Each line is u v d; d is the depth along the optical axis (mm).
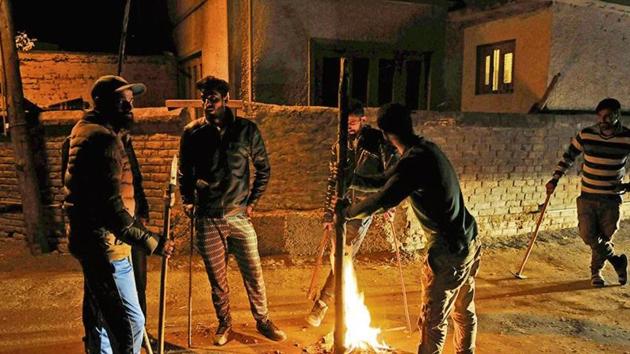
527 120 6906
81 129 2873
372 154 4289
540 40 7629
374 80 8367
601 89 8070
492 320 4539
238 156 3861
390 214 4406
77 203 2855
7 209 6605
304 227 6109
